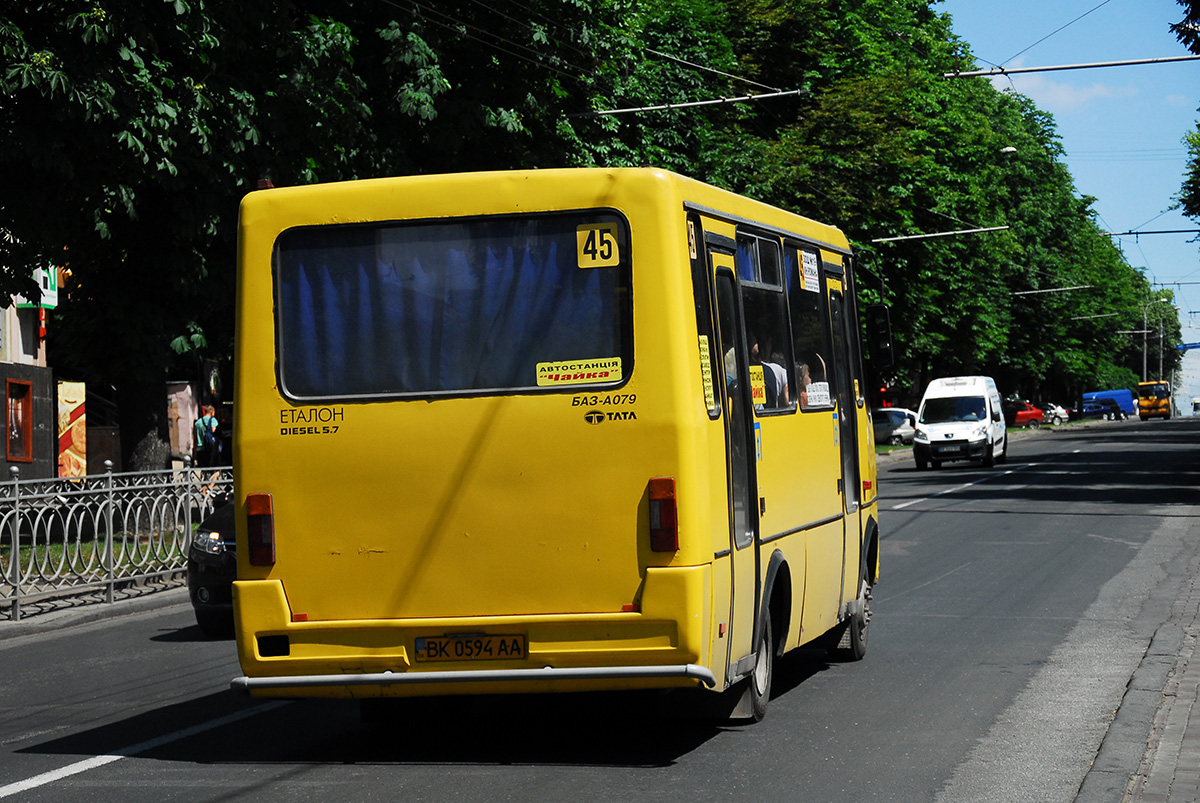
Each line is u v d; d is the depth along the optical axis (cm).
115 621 1553
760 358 904
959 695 969
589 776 748
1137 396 14088
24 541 1505
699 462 749
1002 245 6306
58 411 3469
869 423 1216
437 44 2538
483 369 770
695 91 3897
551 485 755
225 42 2098
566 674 745
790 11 4716
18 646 1373
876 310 1225
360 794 712
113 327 2208
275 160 2186
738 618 813
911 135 4884
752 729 868
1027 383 10025
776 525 903
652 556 743
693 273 780
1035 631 1250
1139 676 1005
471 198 778
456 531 763
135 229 2169
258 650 780
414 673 757
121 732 909
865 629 1151
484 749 826
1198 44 2867
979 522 2353
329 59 2256
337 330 788
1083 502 2752
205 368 3809
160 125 1956
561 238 770
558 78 2875
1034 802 683
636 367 752
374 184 789
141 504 1731
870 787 714
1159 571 1673
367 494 773
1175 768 727
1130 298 12069
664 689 826
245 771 777
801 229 1052
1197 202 4572
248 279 798
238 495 789
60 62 1858
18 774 784
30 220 2012
